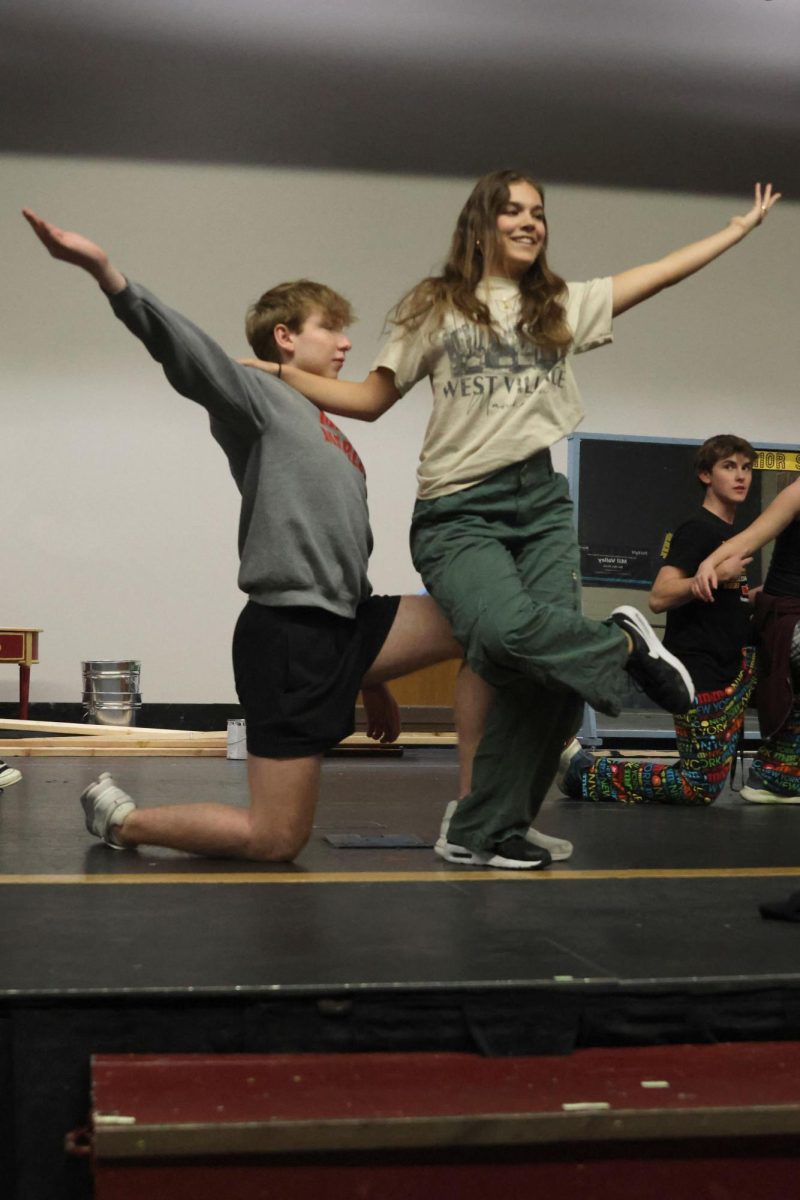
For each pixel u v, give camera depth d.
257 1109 1.37
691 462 7.04
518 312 2.51
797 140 8.34
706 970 1.64
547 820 3.46
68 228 8.20
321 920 1.95
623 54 7.69
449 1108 1.39
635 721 6.82
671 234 8.73
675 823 3.43
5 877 2.34
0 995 1.49
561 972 1.62
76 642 8.25
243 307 8.37
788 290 8.88
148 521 8.34
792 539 3.98
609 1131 1.39
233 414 2.39
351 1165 1.39
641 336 8.72
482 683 2.64
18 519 8.20
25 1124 1.50
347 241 8.45
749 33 7.53
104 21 7.36
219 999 1.53
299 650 2.45
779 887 2.31
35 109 7.92
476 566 2.43
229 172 8.33
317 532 2.43
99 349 8.27
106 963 1.65
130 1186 1.35
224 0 7.30
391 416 8.52
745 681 3.94
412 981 1.56
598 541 6.92
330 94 7.93
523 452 2.48
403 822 3.38
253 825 2.52
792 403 8.89
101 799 2.67
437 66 7.78
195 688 8.37
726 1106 1.41
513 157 8.41
